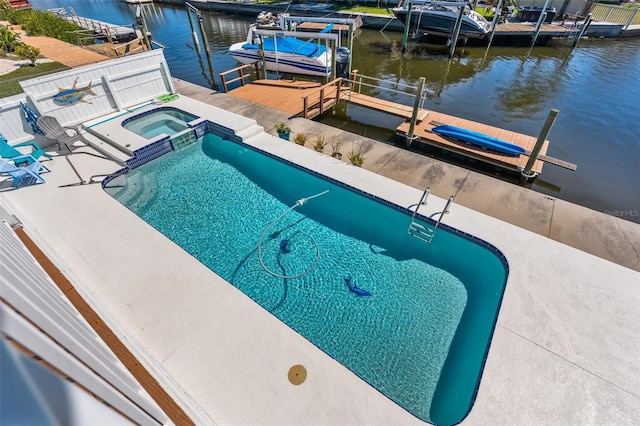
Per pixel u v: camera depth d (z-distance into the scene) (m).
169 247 5.42
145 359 3.78
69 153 7.98
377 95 14.13
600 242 5.78
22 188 6.72
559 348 4.11
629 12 21.78
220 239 6.40
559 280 4.91
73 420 1.12
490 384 3.80
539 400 3.65
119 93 9.57
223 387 3.71
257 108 10.65
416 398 4.15
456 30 17.97
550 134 11.37
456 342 4.73
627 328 4.31
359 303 5.28
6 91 7.80
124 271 5.02
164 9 33.69
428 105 13.41
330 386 3.75
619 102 13.52
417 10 20.09
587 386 3.76
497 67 17.64
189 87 12.12
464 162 9.15
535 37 20.31
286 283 5.60
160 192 7.48
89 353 1.67
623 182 9.12
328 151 8.36
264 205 7.18
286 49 14.75
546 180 9.08
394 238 6.32
